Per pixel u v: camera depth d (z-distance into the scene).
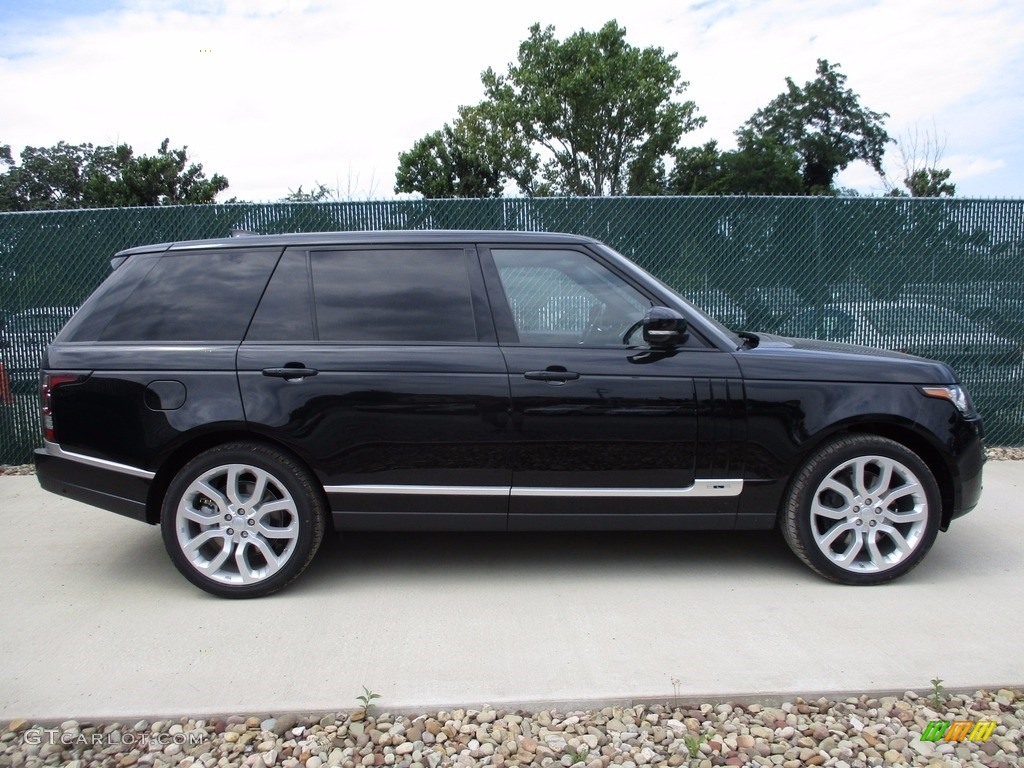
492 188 20.97
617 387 3.79
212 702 2.95
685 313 3.95
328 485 3.82
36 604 3.84
